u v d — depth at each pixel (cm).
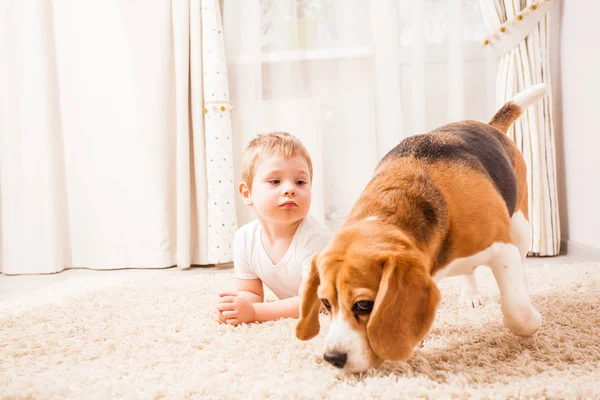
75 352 123
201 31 258
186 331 132
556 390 83
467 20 262
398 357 83
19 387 96
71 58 272
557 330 118
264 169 144
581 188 241
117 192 271
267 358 109
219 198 251
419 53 259
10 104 272
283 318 139
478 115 264
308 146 266
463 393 84
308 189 147
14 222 271
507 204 118
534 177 239
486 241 103
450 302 153
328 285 90
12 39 271
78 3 269
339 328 89
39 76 268
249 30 266
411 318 84
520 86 246
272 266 151
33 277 261
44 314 154
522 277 107
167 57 263
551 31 261
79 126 273
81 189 274
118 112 269
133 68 266
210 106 252
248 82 267
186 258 258
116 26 266
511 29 245
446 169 106
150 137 266
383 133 263
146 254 268
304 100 267
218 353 114
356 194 267
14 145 272
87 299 171
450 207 101
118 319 146
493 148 122
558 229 244
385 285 84
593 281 165
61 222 276
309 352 109
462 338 117
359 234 93
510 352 108
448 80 260
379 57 262
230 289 183
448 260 101
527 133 241
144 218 268
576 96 243
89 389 95
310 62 272
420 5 258
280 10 268
